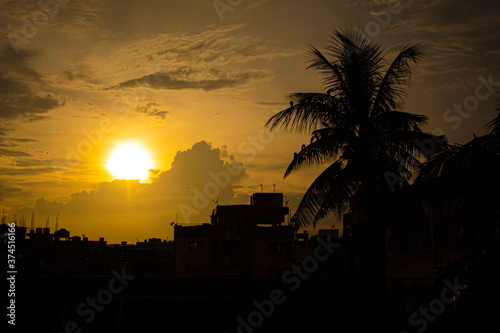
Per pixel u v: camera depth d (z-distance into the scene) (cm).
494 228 1033
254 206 4691
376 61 1463
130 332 1025
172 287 1150
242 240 4594
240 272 4522
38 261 3966
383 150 1388
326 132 1423
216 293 1170
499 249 949
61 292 1103
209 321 1123
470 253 983
